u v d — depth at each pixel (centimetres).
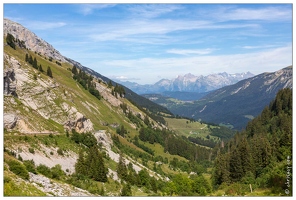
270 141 13700
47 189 6266
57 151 10012
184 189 9669
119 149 17750
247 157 10956
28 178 6238
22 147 8531
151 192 10838
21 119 10700
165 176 17538
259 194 7019
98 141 15162
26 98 13800
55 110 14488
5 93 11612
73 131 12838
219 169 11638
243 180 9500
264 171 10125
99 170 9794
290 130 10844
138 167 15650
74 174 9006
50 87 16438
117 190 9550
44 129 11581
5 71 11969
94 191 8144
